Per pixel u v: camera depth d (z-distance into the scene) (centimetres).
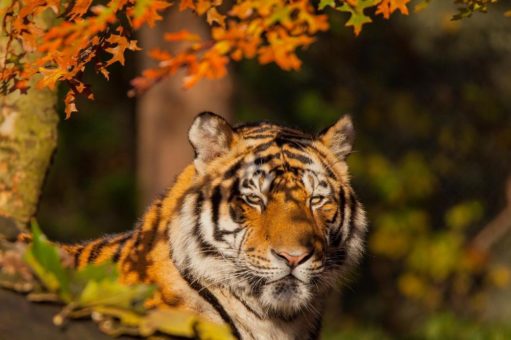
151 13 611
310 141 969
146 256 900
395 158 3278
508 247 3266
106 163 3791
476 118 3288
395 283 3272
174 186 941
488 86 3256
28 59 788
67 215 3656
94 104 3656
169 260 889
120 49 700
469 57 3200
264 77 3288
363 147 3225
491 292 3167
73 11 672
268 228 891
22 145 847
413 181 3198
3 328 554
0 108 841
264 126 977
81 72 713
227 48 604
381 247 3189
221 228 905
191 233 897
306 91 3300
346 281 984
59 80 730
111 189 3691
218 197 911
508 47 3019
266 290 901
